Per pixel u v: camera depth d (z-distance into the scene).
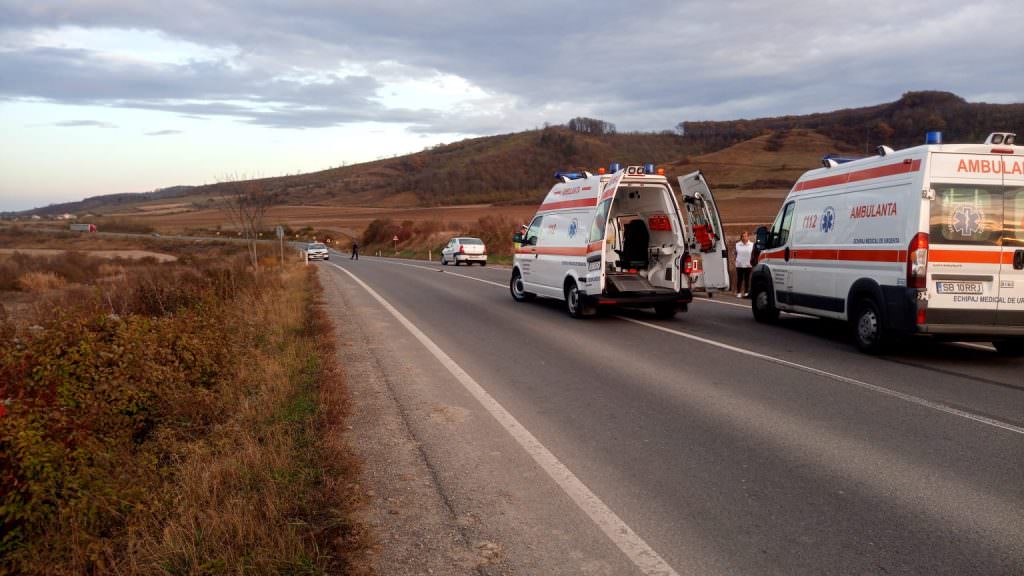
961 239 8.52
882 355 9.36
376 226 75.31
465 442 5.62
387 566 3.55
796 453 5.32
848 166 10.19
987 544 3.79
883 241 9.14
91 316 6.80
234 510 3.94
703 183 12.74
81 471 3.99
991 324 8.58
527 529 4.00
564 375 8.15
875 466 5.02
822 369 8.45
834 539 3.86
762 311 12.59
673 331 11.56
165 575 3.38
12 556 3.48
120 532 3.87
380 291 19.06
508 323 12.57
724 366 8.64
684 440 5.67
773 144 113.44
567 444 5.57
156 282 13.12
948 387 7.48
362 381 7.80
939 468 4.97
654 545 3.80
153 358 6.34
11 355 5.22
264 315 11.56
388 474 4.89
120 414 5.47
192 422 5.78
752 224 49.53
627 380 7.87
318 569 3.40
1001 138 8.66
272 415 5.96
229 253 52.44
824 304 10.55
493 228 45.59
